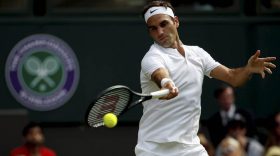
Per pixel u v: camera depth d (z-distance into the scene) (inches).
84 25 969.5
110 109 526.9
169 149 550.6
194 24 981.2
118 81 973.8
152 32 550.3
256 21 989.8
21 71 962.1
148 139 552.4
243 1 987.3
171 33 548.4
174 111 546.3
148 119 552.1
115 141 964.6
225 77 562.9
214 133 932.6
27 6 962.1
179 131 547.8
